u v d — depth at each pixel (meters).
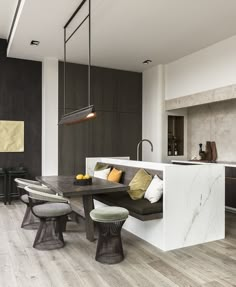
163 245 3.22
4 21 5.00
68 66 6.40
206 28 4.58
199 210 3.46
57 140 6.22
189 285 2.44
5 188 5.59
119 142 6.95
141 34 4.82
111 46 5.40
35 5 3.82
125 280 2.53
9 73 5.98
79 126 6.47
